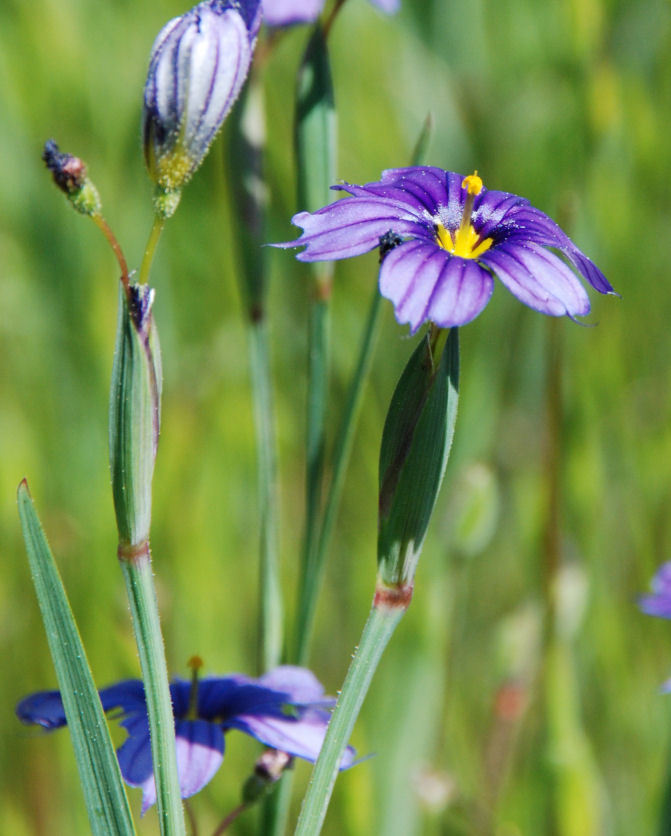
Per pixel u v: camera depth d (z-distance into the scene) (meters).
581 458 0.43
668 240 0.46
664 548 0.45
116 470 0.31
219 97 0.31
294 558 0.47
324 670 0.46
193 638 0.42
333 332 0.47
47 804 0.41
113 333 0.46
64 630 0.31
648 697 0.42
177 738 0.32
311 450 0.35
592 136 0.46
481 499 0.40
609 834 0.40
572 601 0.39
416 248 0.31
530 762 0.40
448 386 0.31
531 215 0.32
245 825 0.38
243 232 0.35
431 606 0.40
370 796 0.39
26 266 0.47
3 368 0.47
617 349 0.44
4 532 0.43
